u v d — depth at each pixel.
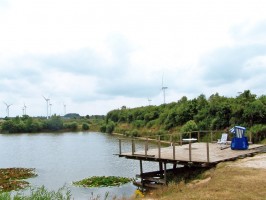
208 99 69.06
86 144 74.56
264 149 28.14
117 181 31.91
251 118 47.03
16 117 147.12
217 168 21.36
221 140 31.45
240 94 56.16
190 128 55.03
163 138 67.12
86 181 32.12
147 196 20.23
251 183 16.16
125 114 116.12
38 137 105.94
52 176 36.44
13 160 50.88
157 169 37.38
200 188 16.64
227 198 14.02
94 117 197.62
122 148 61.75
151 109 97.75
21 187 30.72
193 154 26.28
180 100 85.31
